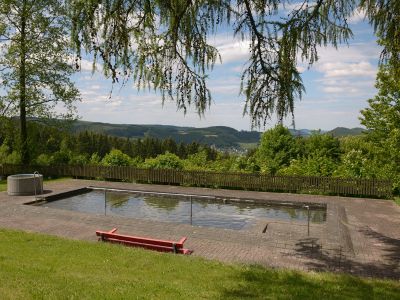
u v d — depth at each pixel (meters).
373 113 24.31
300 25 5.29
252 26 5.48
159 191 22.58
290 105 5.36
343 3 5.30
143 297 6.83
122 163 29.42
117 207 19.33
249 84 5.57
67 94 29.33
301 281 8.47
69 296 6.68
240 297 7.10
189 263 9.64
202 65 5.56
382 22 5.68
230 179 23.83
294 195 21.69
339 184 21.61
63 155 30.97
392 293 7.86
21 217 15.50
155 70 5.45
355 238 13.15
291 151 39.72
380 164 24.09
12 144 30.09
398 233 13.95
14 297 6.50
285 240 12.37
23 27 27.20
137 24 5.13
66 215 15.62
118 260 9.67
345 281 8.62
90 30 4.72
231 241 12.29
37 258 9.55
